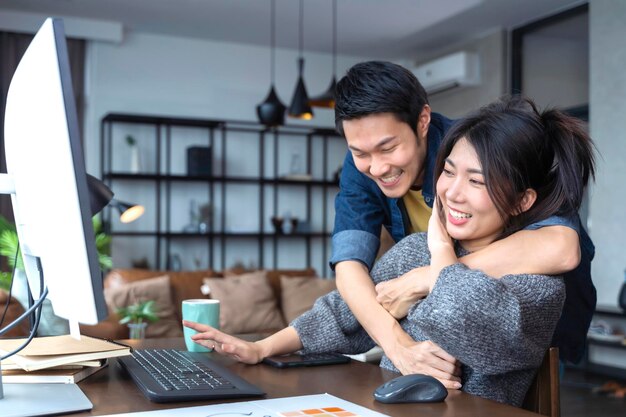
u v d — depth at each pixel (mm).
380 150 1256
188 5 5605
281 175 6961
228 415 833
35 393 938
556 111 1063
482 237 1075
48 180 820
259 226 6844
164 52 6445
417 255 1202
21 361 1016
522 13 5828
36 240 929
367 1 5504
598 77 5195
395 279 1172
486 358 958
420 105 1262
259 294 5000
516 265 1004
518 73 6180
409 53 7141
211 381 985
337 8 5660
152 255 6406
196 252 6586
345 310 1309
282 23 6078
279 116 5027
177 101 6492
